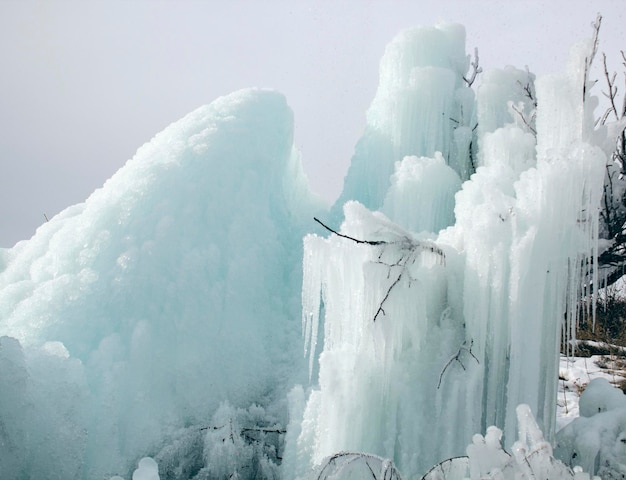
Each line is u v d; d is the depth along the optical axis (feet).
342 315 16.74
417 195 23.08
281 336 21.72
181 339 19.36
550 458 12.10
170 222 20.58
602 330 33.17
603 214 26.58
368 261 15.99
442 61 27.63
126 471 17.19
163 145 23.59
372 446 16.37
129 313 19.20
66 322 18.93
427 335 17.20
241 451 18.25
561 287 15.98
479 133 25.90
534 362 15.60
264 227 22.93
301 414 17.97
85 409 17.12
